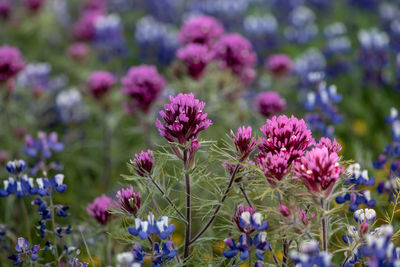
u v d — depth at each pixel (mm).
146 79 936
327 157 586
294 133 613
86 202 907
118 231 723
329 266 561
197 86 981
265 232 606
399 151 767
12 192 692
